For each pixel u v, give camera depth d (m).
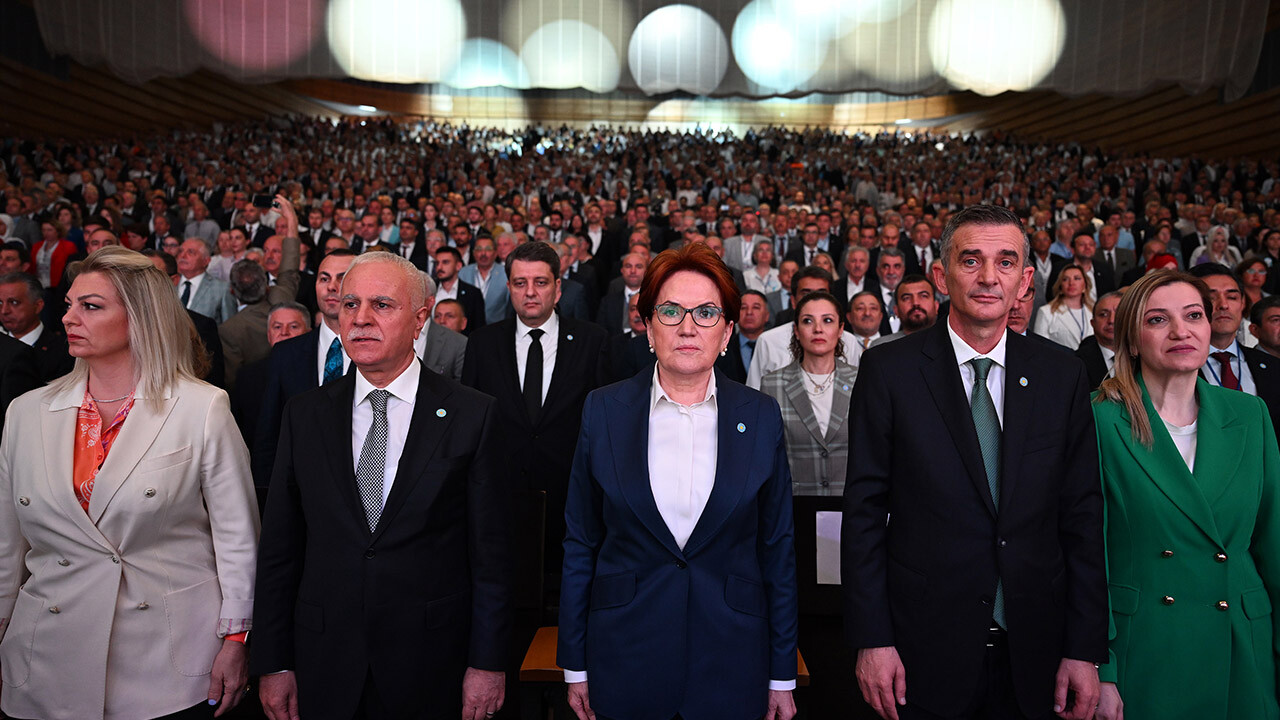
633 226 8.33
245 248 6.61
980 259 1.82
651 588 1.74
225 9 12.84
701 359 1.74
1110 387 2.02
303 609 1.82
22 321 3.77
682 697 1.72
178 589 1.83
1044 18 12.64
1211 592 1.87
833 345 3.20
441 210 10.77
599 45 13.96
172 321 1.88
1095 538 1.81
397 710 1.80
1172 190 13.27
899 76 13.50
